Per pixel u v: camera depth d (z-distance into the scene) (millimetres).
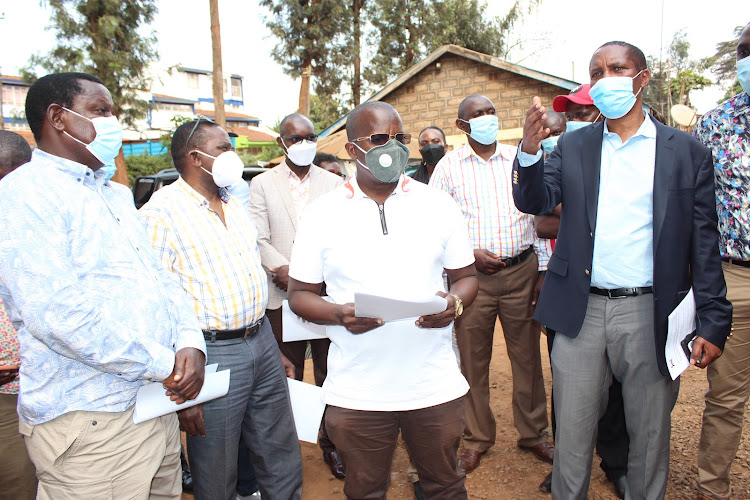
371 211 2025
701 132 2760
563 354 2467
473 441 3449
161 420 2037
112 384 1823
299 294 2104
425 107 14148
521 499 3070
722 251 2715
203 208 2396
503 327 3430
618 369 2436
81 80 1894
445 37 27094
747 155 2562
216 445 2377
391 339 1989
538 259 3471
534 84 12953
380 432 2072
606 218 2316
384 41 27266
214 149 2385
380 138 1948
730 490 2902
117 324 1761
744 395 2703
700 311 2322
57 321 1632
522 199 2303
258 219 3527
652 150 2279
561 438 2486
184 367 1933
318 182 3668
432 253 2049
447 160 3506
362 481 2131
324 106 25766
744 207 2594
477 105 3270
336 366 2088
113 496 1869
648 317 2307
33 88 1848
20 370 1786
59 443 1779
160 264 2131
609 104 2205
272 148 28391
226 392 2164
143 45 19203
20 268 1633
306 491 3324
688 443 3467
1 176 2518
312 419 2400
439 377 2061
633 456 2473
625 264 2295
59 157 1854
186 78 50219
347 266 2021
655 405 2363
